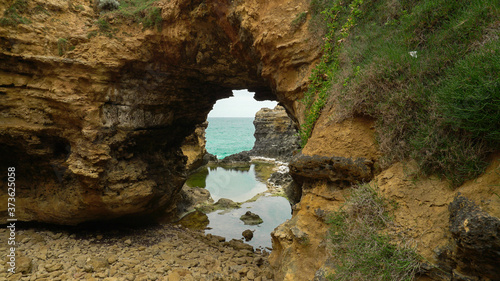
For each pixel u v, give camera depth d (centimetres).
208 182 2075
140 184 943
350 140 418
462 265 253
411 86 360
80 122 815
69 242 850
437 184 308
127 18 852
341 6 550
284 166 2702
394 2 484
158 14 812
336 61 518
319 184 463
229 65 875
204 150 2650
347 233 354
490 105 252
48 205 888
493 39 295
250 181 2123
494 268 230
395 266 285
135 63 862
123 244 880
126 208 923
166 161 1189
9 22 730
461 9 375
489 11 325
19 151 838
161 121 1043
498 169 250
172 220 1241
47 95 782
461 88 277
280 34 613
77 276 633
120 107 888
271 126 3775
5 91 769
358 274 313
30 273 640
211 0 691
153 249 841
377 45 456
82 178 812
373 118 412
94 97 821
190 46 816
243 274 679
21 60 766
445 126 310
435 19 400
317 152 454
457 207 261
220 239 1007
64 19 834
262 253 894
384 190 348
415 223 301
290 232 477
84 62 793
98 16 902
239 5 664
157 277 647
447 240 270
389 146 372
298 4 617
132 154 956
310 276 401
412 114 358
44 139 834
